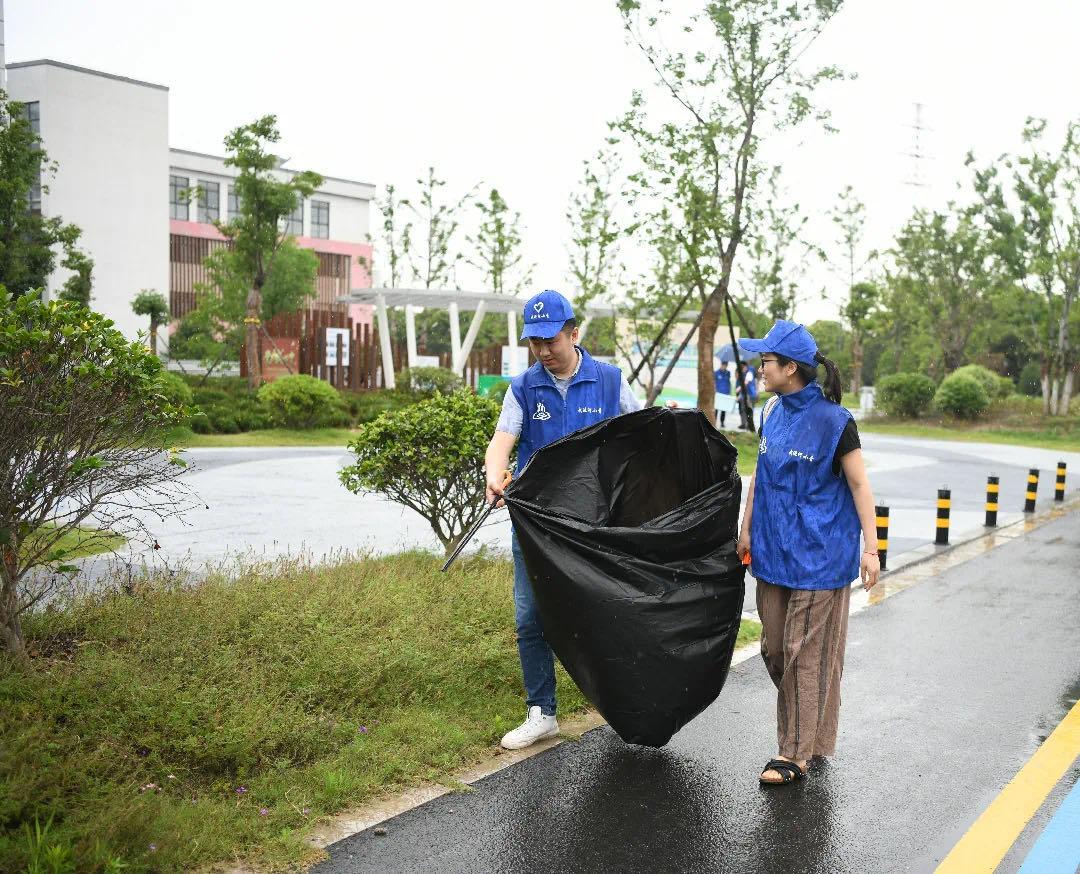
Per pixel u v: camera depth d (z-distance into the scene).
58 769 3.30
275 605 5.22
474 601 5.82
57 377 4.20
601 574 4.01
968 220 42.59
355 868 3.23
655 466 4.29
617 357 28.97
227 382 30.59
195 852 3.14
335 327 34.31
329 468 16.45
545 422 4.34
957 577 9.20
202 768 3.70
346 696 4.45
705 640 4.09
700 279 20.14
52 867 2.85
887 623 7.21
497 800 3.80
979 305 44.44
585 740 4.48
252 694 4.16
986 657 6.24
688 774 4.14
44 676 4.06
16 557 4.41
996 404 40.09
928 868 3.36
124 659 4.39
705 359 21.64
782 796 3.94
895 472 20.38
